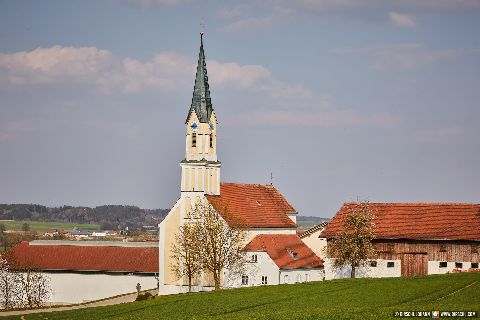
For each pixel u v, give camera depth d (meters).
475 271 139.00
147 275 173.25
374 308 96.25
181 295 134.50
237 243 154.00
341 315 92.12
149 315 109.75
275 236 160.75
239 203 165.38
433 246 154.50
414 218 160.50
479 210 157.38
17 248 182.12
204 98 162.75
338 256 155.12
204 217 154.62
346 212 166.00
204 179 159.50
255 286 140.38
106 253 179.12
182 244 154.88
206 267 151.75
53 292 176.38
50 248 181.50
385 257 158.50
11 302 171.88
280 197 179.38
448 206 160.88
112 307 126.06
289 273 154.38
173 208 161.25
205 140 161.12
